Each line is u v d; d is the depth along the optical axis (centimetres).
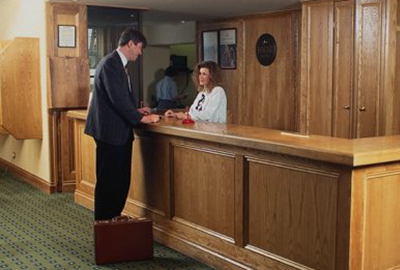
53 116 596
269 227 319
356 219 271
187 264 370
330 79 629
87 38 631
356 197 269
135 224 373
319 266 289
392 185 285
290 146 287
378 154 264
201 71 446
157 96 1016
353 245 272
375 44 587
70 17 612
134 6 679
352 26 604
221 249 356
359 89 603
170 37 1042
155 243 414
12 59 604
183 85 1170
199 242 376
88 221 482
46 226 467
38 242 422
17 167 701
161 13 780
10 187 633
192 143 374
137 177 444
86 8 627
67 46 609
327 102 635
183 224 391
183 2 656
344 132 622
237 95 834
